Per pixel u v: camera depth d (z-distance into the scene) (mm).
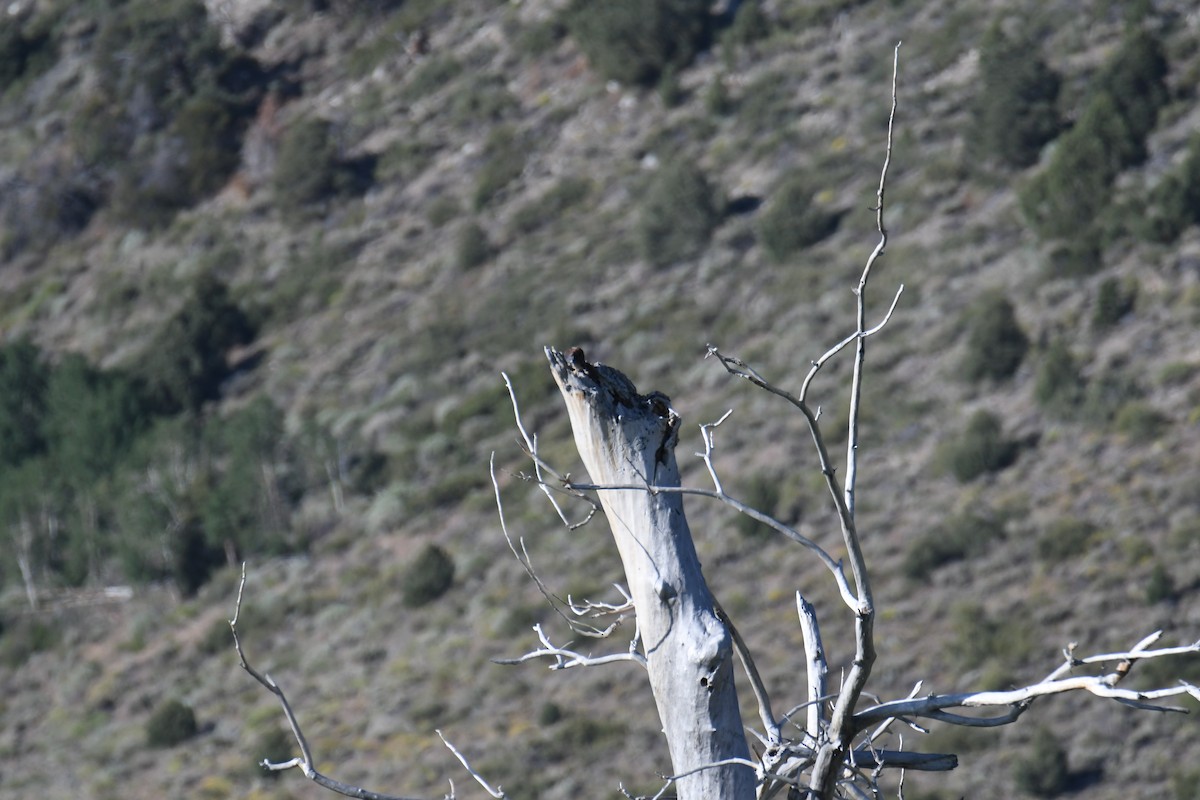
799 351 102438
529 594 88625
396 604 92688
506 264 128875
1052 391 90062
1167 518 79312
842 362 100688
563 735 73188
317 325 129500
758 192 124688
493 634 85750
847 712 8820
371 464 107562
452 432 108625
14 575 108062
